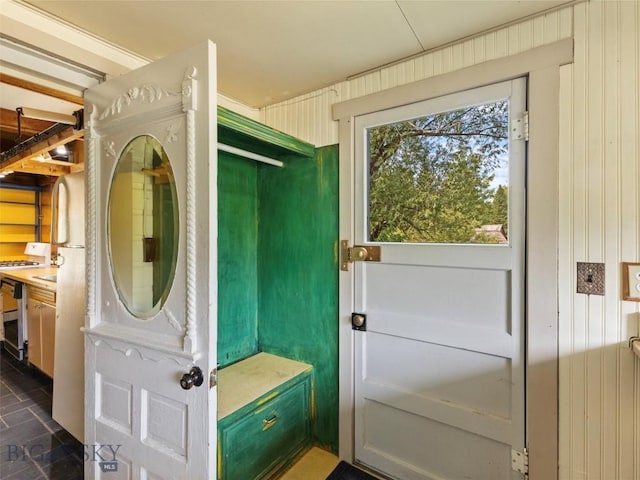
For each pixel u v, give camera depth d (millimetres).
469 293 1470
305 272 1963
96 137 1423
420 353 1599
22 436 2100
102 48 1446
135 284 1318
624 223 1165
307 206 1948
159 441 1201
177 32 1384
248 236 2102
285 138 1729
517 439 1362
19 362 3268
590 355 1224
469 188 1464
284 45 1486
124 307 1327
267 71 1713
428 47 1504
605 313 1198
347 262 1800
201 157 1089
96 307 1423
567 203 1248
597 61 1197
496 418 1410
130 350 1283
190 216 1111
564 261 1258
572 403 1256
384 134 1688
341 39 1444
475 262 1446
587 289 1222
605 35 1186
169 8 1231
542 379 1300
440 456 1554
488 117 1414
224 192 1938
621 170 1167
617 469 1192
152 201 1273
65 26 1326
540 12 1274
